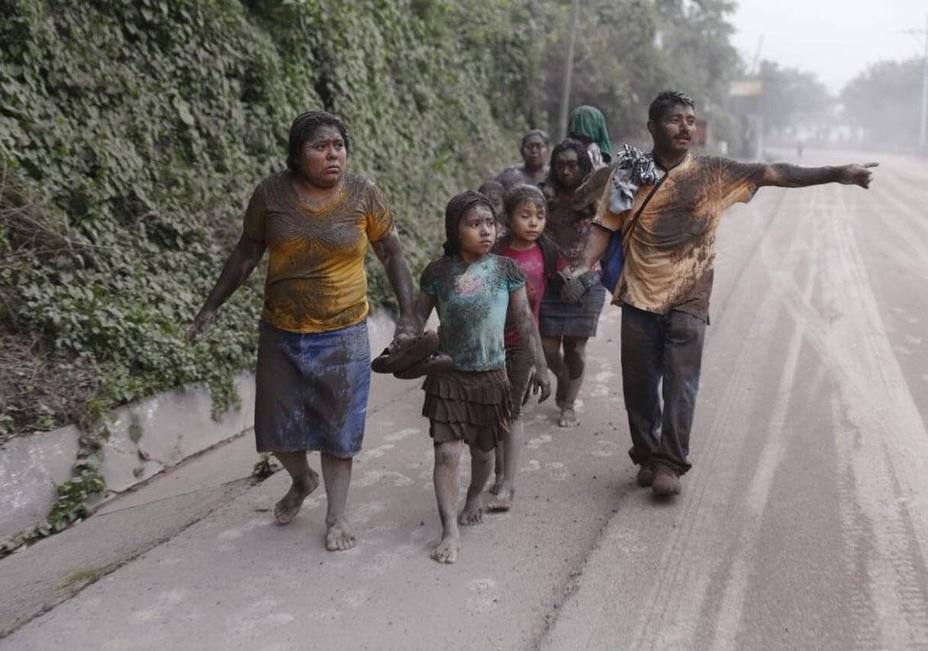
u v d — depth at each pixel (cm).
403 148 1137
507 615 368
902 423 576
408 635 354
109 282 589
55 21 654
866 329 814
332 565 413
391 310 835
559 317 575
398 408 648
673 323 467
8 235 548
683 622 359
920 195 2228
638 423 490
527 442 570
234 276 429
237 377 619
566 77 1741
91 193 614
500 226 586
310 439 426
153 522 464
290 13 920
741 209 1914
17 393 482
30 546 442
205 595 388
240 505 483
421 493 496
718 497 474
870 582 384
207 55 792
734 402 626
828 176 450
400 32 1252
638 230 472
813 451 533
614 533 436
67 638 357
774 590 380
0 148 562
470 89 1531
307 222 405
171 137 730
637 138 2345
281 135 868
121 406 519
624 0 2470
